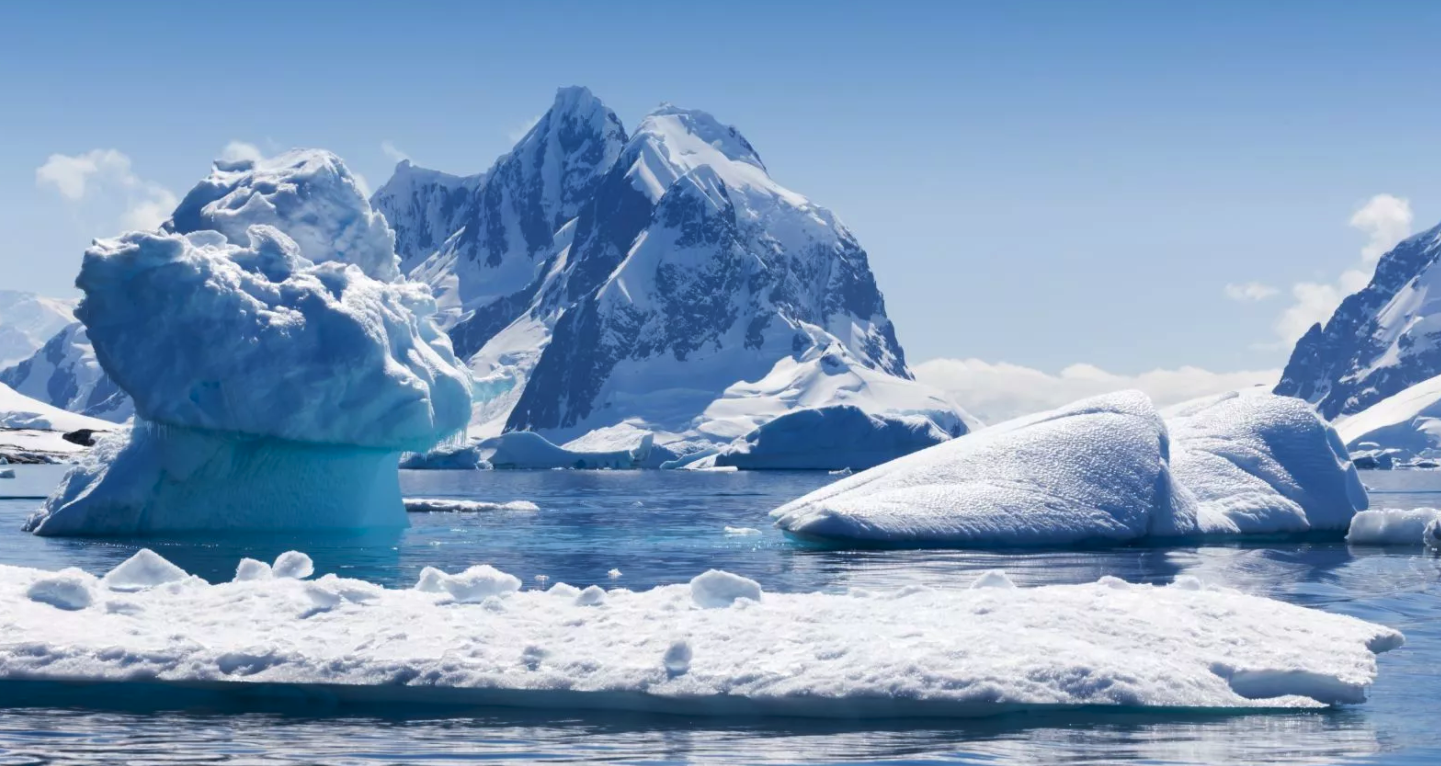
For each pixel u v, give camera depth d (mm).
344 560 41656
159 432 51344
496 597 22812
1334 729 18219
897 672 19141
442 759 16656
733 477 180625
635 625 21375
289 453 53344
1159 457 52125
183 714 18984
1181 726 18359
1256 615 22688
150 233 49844
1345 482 55844
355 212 64312
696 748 17172
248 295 51312
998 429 55312
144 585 24578
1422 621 28391
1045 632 20750
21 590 23328
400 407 52969
